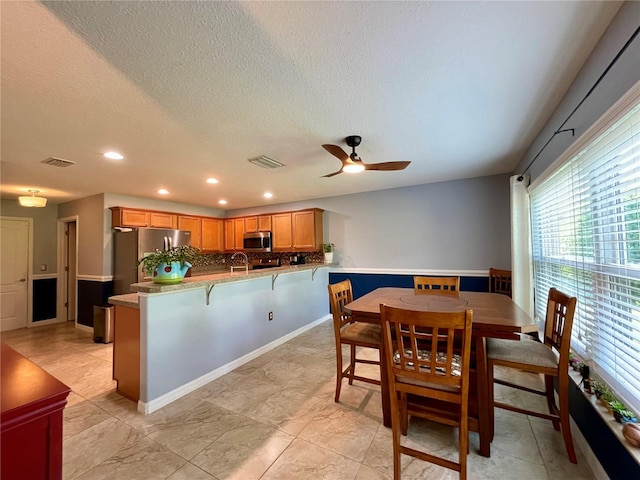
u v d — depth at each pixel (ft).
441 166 11.53
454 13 3.92
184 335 8.41
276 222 18.26
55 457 2.72
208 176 11.96
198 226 18.99
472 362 6.43
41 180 12.09
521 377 9.08
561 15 4.02
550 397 6.52
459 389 4.79
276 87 5.62
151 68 4.91
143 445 6.13
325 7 3.75
